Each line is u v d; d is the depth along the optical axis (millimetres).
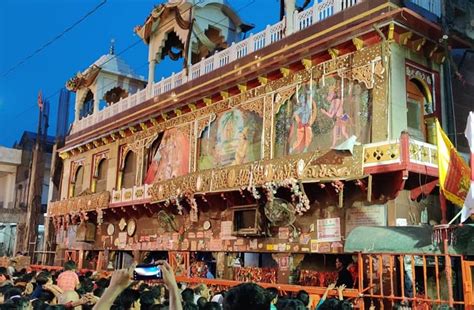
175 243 19281
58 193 31375
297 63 15273
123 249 22453
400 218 12383
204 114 19000
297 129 15203
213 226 17609
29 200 34125
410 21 12914
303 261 15266
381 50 13102
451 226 9156
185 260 18609
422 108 13797
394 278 11547
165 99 20719
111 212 23281
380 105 12922
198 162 18891
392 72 12914
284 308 5859
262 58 16344
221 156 17812
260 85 16703
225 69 17969
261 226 15375
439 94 14016
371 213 12734
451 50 14055
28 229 33469
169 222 19469
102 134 24734
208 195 17062
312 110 14836
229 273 16766
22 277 11742
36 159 34594
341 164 12797
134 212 21938
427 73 13898
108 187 24109
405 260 11312
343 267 14094
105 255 23547
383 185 12539
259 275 15703
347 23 13797
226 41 23625
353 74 13727
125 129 23234
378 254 10023
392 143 12055
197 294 9305
